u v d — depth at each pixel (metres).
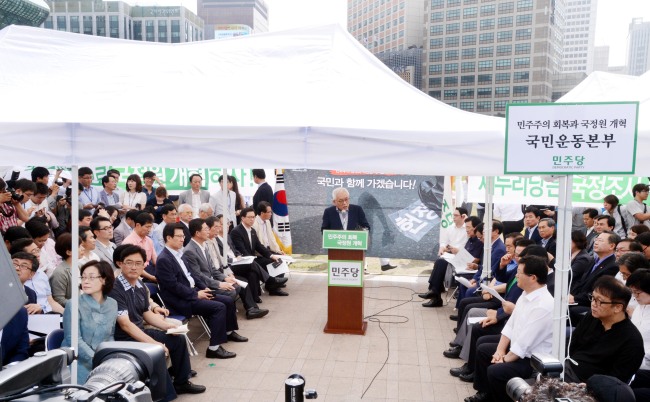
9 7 44.31
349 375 4.80
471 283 6.04
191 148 3.44
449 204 8.45
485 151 3.33
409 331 6.11
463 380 4.69
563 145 2.92
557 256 3.21
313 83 3.88
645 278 3.41
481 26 107.88
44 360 1.33
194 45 4.44
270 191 9.13
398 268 10.01
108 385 1.34
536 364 2.11
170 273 5.07
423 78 115.25
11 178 9.22
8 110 3.44
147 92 3.79
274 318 6.56
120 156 3.41
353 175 9.91
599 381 1.83
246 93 3.78
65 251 4.52
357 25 148.25
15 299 1.26
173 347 4.28
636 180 7.84
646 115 3.65
